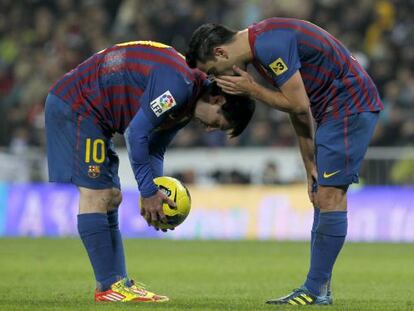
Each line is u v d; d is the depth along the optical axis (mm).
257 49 20172
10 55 74188
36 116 64750
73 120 21484
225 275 32781
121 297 21719
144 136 20609
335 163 20938
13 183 58062
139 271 34344
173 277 32000
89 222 21578
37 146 63875
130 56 21062
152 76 20625
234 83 20250
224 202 55562
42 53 71938
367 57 63250
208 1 69500
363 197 52719
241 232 54719
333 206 21297
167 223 21328
